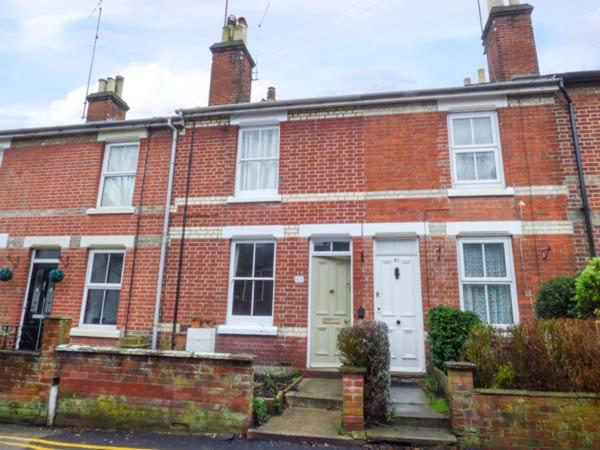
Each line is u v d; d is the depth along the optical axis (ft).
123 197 35.06
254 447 17.56
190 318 30.45
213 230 31.76
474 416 17.54
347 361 19.79
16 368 21.29
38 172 36.83
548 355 18.01
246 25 38.75
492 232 27.53
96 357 20.72
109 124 35.63
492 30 33.32
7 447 17.40
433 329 24.17
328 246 30.35
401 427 19.07
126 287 32.04
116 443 17.93
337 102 31.42
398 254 28.94
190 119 34.50
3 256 35.14
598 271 20.67
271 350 28.73
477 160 29.45
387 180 29.89
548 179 27.76
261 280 30.63
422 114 30.58
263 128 33.58
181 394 19.57
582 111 28.58
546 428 16.89
